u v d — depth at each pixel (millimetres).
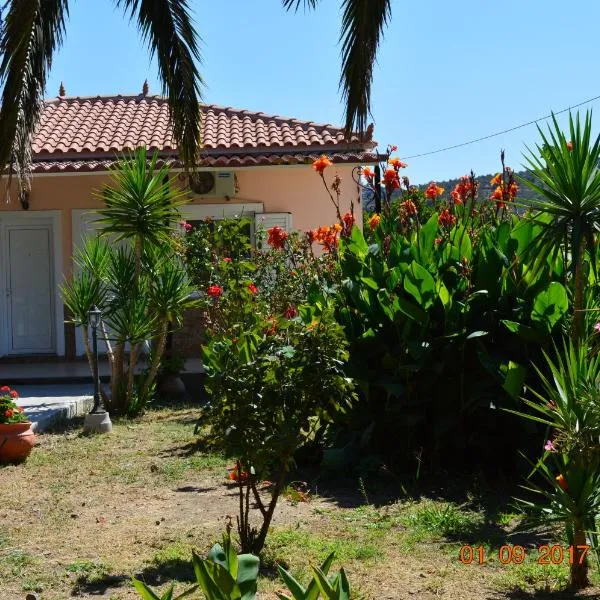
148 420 11273
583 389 4844
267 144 15703
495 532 6152
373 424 7934
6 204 16031
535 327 7445
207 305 10711
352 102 8922
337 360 5449
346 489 7527
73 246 15977
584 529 4867
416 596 4910
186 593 2832
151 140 16484
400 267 8031
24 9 9984
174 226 14172
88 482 7891
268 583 5113
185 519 6656
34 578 5289
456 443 7781
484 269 7848
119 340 11422
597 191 6207
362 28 8789
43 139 16469
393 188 9055
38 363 16047
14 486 7742
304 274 10516
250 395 5254
